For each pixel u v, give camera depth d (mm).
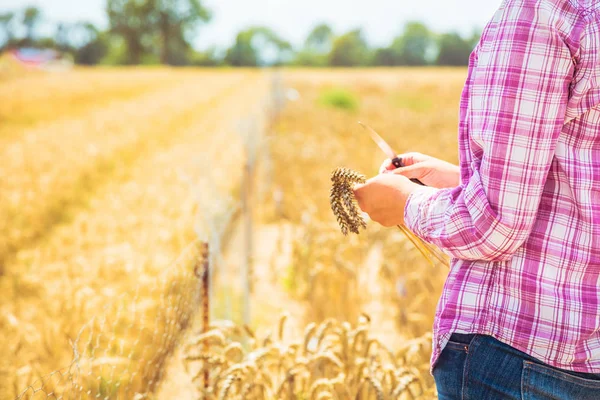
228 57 123688
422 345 2992
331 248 4656
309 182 8242
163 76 53750
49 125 16609
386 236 5180
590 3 1393
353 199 1703
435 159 1926
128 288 4109
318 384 2490
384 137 13203
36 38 111875
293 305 4984
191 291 2920
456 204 1448
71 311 3838
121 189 8086
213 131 15242
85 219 6516
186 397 3238
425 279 4359
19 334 3727
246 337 3867
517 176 1369
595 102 1375
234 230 6145
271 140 10633
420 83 44219
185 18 105188
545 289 1414
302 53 116812
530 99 1363
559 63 1359
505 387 1451
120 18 103938
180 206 6480
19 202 6984
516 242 1394
